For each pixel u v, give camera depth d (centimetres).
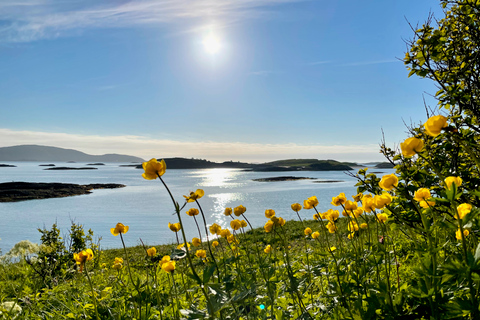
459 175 325
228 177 15200
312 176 15775
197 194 230
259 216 3170
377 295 191
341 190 6906
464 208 152
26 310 303
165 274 399
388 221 326
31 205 4950
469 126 355
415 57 402
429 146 365
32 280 440
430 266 149
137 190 7606
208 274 157
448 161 360
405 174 349
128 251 1350
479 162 160
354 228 270
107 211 3941
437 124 158
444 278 138
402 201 332
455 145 335
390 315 174
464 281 157
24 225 2958
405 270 291
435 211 274
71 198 5975
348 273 244
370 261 213
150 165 149
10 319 250
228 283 201
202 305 277
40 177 14712
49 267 543
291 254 459
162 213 3622
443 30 391
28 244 361
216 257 377
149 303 284
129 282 359
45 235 880
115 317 266
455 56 415
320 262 271
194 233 2277
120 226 257
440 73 405
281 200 4922
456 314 129
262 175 17662
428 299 160
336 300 228
